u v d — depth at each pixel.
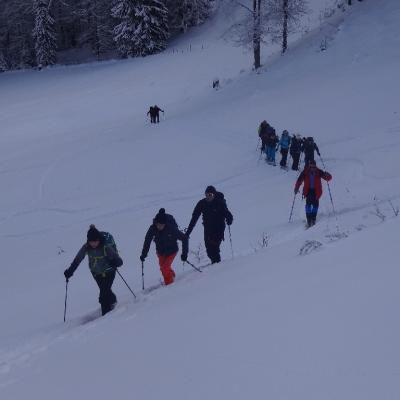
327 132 20.19
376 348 2.55
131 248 12.70
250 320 3.52
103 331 5.46
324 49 30.78
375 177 14.29
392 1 32.19
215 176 18.42
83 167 21.41
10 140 30.89
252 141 21.72
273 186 16.33
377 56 27.08
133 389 3.05
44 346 6.18
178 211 15.38
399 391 2.16
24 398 3.64
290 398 2.36
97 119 33.69
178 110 32.12
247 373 2.73
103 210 16.52
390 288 3.25
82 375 3.68
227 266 7.21
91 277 10.99
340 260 4.49
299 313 3.33
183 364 3.15
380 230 5.25
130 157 21.91
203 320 3.94
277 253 6.56
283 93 26.77
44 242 14.55
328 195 13.70
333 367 2.51
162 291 7.26
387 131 18.41
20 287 11.17
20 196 18.95
